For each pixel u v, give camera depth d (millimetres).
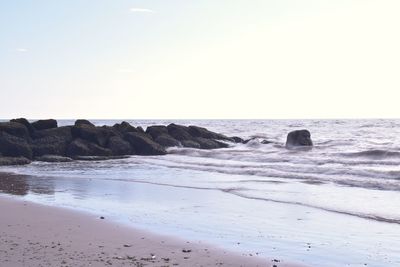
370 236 11578
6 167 31078
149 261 9383
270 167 26875
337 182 21078
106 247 10469
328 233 11906
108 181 23172
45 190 19938
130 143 40156
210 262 9430
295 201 16578
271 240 11227
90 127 40438
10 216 13969
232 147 44188
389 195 17594
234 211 14922
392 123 94438
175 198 17656
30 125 39719
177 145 43219
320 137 54594
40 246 10453
